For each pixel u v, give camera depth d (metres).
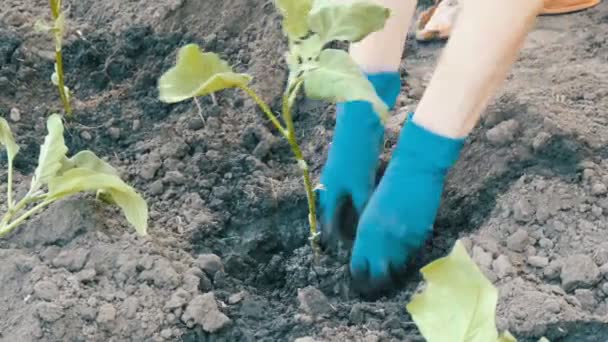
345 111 1.35
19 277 1.26
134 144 1.56
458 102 1.23
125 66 1.68
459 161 1.47
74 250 1.29
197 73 1.14
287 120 1.20
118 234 1.33
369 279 1.34
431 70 1.75
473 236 1.35
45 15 1.74
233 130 1.58
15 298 1.24
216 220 1.45
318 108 1.62
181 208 1.46
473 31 1.20
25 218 1.27
